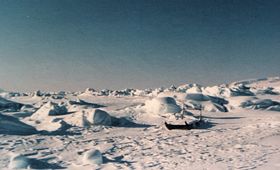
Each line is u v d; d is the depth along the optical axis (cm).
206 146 1862
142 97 10794
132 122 3356
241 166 1270
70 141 2145
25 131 2600
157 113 3944
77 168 1333
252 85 15700
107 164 1405
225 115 4103
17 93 12925
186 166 1327
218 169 1238
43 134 2477
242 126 2897
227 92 6400
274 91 9250
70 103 5684
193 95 5206
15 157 1341
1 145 1939
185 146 1895
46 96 11500
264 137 2097
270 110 4684
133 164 1403
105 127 2933
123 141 2159
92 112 3103
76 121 3055
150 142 2094
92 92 14750
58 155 1644
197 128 2870
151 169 1291
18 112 4631
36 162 1391
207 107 4719
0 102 5375
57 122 2911
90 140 2203
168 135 2441
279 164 1267
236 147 1762
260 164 1286
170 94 5503
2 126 2619
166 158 1527
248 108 4722
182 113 3628
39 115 3762
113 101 9156
